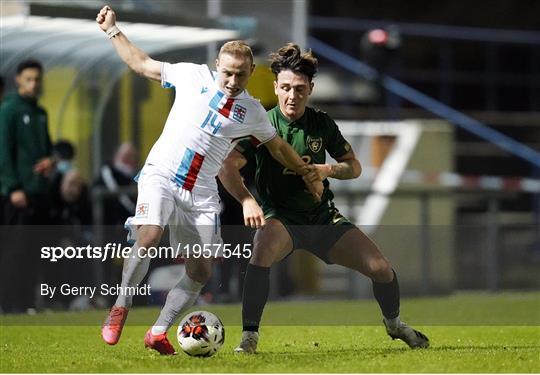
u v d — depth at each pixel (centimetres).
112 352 2509
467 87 8012
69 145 4253
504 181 5650
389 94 7325
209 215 2356
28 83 3991
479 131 7494
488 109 7925
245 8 4444
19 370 2159
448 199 5375
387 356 2359
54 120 4438
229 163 2366
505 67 8162
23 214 3984
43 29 4234
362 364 2217
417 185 5412
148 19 4212
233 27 4378
